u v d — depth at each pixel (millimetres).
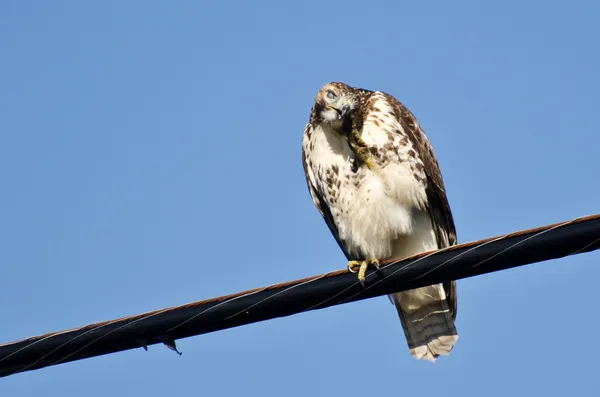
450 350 13305
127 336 9891
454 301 13461
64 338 9922
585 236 8914
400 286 9789
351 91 13766
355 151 13516
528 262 9211
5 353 9969
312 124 13844
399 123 13695
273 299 9812
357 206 13648
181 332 9883
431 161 13859
